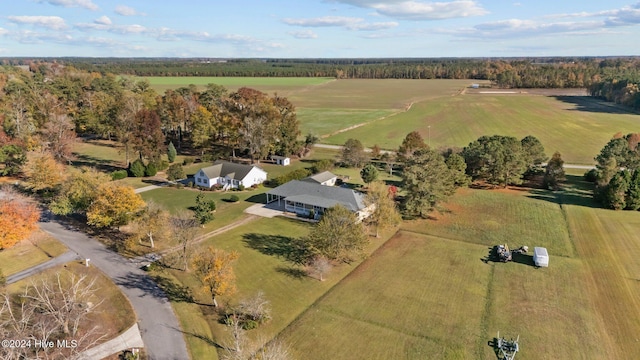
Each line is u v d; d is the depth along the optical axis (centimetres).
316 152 10988
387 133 13225
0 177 7919
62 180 6712
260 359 3023
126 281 4334
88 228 5706
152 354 3244
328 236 4544
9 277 4378
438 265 4762
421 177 6078
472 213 6425
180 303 3959
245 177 7762
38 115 10169
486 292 4184
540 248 4862
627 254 4969
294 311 3862
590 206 6612
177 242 5244
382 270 4650
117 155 10069
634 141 8512
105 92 14088
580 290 4209
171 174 8106
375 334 3519
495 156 7488
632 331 3562
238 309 3828
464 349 3341
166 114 10838
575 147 10694
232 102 11081
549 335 3512
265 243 5319
